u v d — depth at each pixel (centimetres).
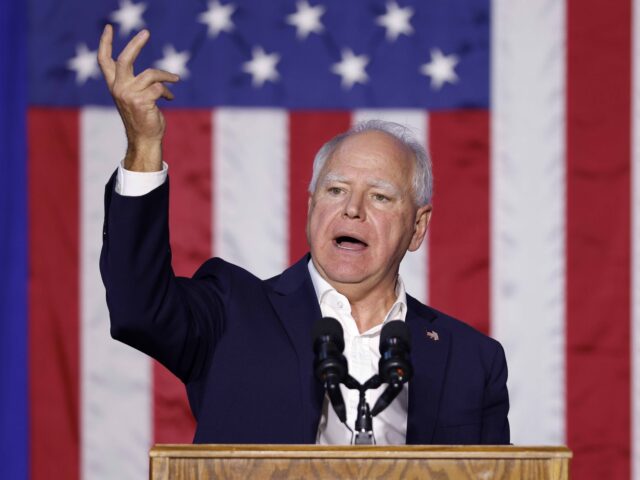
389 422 954
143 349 895
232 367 931
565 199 1836
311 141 1853
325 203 985
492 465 676
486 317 1827
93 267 1812
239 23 1872
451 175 1842
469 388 996
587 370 1828
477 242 1833
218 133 1845
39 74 1841
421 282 1828
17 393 1797
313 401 916
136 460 1814
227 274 997
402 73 1866
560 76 1855
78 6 1858
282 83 1862
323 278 994
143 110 806
